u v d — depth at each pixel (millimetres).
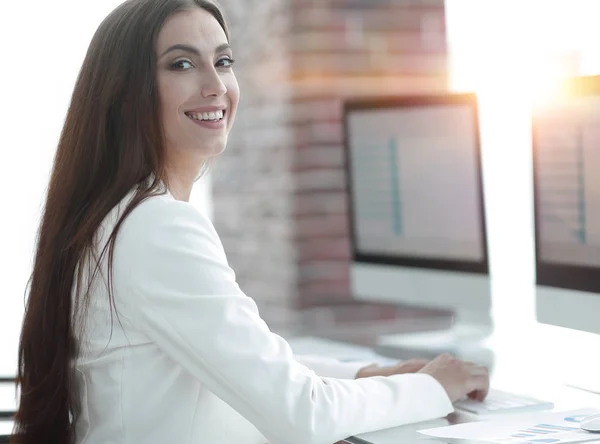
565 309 2266
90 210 1771
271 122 4520
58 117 4465
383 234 3111
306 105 4320
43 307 1822
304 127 4332
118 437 1701
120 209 1736
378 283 3152
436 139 2824
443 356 1934
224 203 5078
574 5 3887
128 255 1660
